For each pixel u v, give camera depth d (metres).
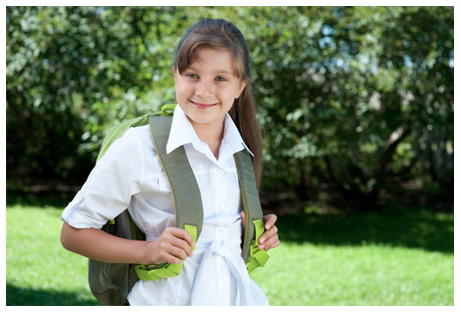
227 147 1.65
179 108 1.59
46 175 10.26
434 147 10.14
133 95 6.31
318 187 9.48
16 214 7.43
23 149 9.87
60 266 5.23
